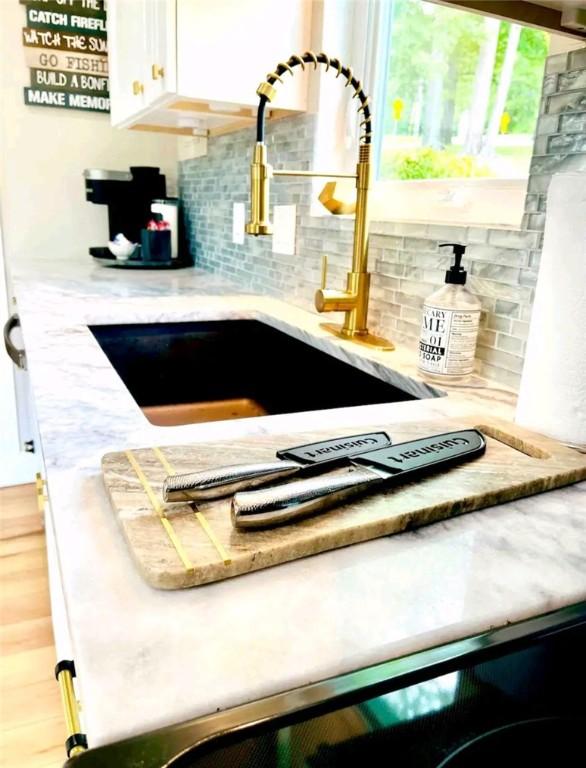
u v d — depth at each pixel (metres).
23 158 2.37
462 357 0.92
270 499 0.47
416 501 0.52
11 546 2.06
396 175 1.39
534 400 0.70
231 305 1.56
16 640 1.60
